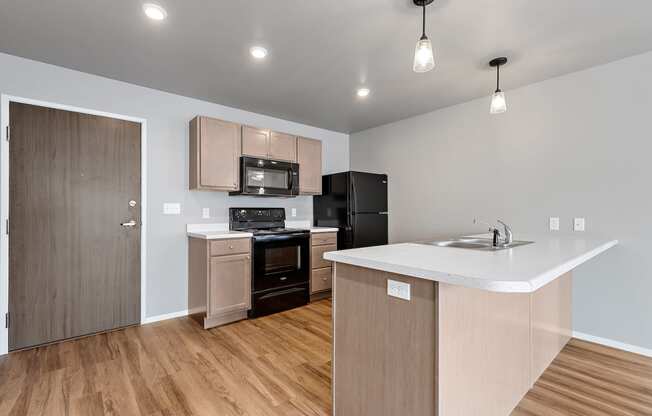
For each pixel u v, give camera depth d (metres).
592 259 2.52
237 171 3.19
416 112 3.65
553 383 1.93
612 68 2.40
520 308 1.75
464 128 3.32
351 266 1.49
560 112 2.65
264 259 3.13
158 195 3.00
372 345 1.39
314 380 1.97
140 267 2.91
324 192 4.14
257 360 2.22
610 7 1.75
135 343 2.49
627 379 1.97
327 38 2.09
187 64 2.46
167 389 1.86
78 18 1.86
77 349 2.38
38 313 2.44
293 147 3.67
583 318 2.56
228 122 3.14
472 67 2.49
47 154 2.48
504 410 1.59
